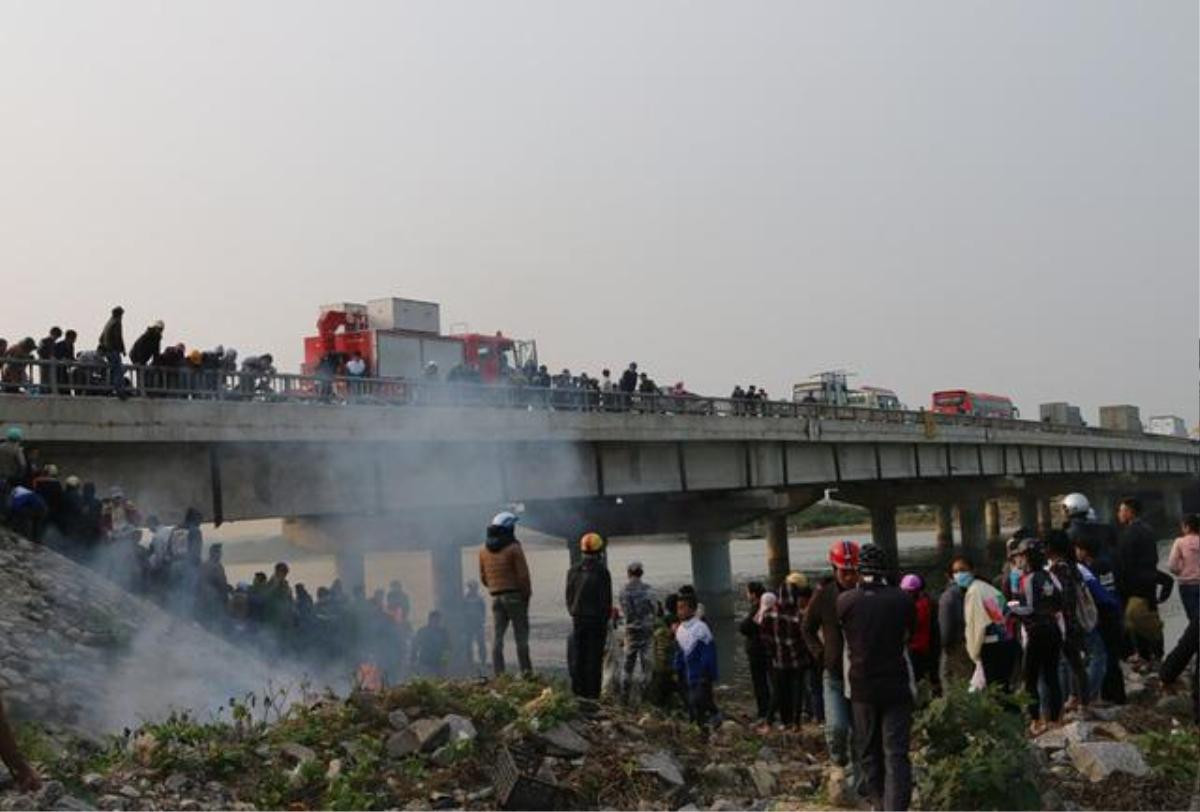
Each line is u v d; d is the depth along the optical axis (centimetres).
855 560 1214
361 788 1187
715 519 6028
